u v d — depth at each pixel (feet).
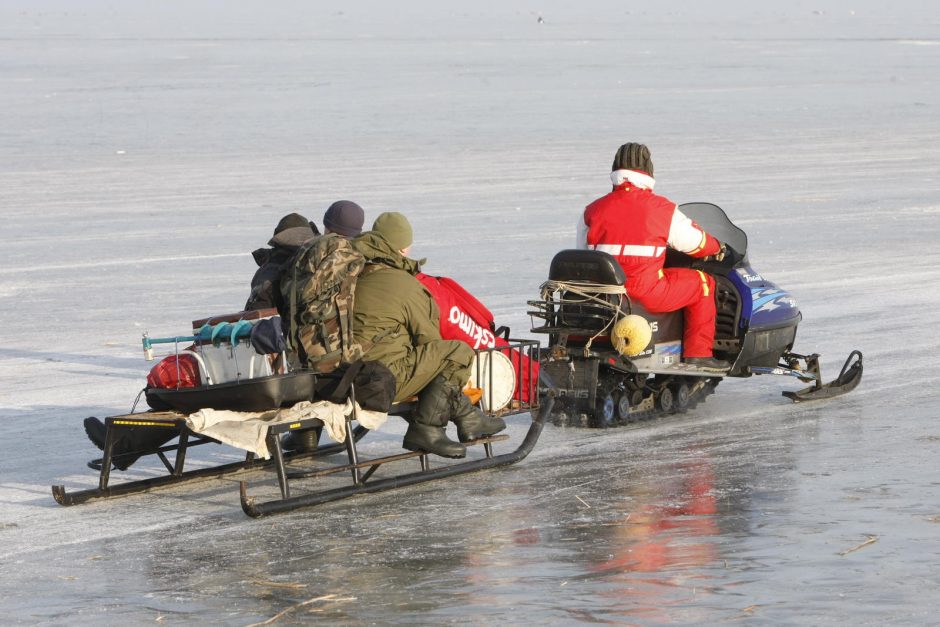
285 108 357.00
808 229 154.40
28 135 281.95
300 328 53.72
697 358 72.54
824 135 278.26
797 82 483.10
